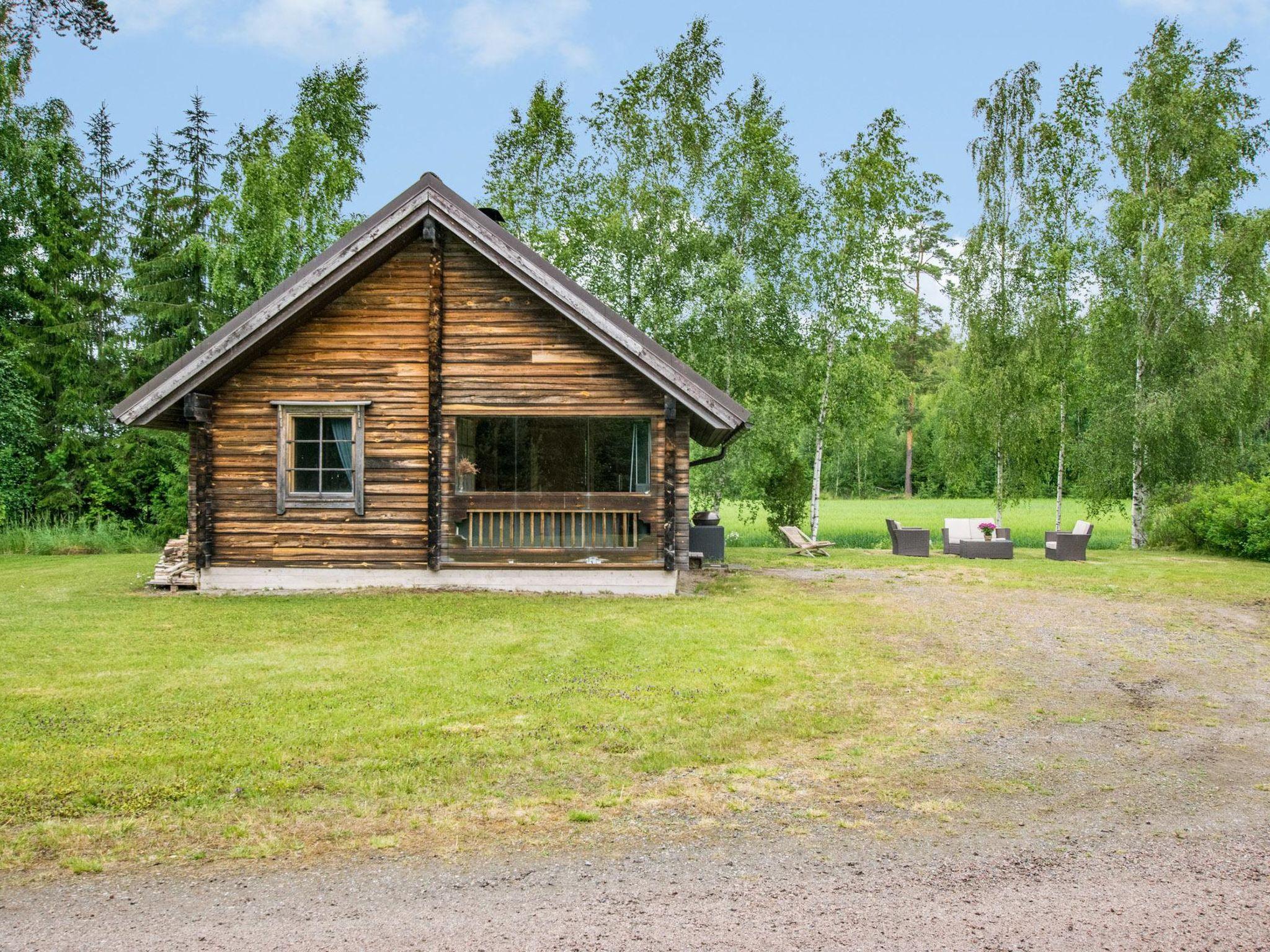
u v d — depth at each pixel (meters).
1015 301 28.14
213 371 13.78
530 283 13.74
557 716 7.69
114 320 30.39
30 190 28.80
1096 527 37.34
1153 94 26.42
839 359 25.83
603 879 4.76
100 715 7.56
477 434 16.06
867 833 5.45
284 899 4.54
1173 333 25.36
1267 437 36.50
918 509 51.75
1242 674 10.12
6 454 26.14
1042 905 4.49
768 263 25.84
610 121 25.88
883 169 25.02
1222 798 6.18
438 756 6.69
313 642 10.53
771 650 10.46
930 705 8.51
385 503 14.54
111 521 27.02
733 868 4.91
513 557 14.53
